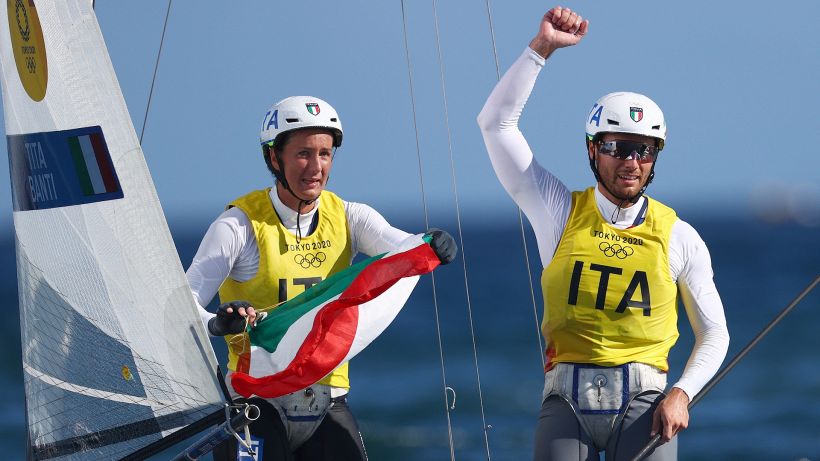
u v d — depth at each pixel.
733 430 81.19
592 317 19.53
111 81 15.38
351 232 20.41
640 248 19.62
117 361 16.23
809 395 90.38
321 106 19.52
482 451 76.88
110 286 16.02
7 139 16.83
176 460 16.02
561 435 19.31
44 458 17.11
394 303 18.92
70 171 15.91
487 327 127.56
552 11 19.67
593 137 19.50
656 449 19.25
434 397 92.88
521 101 19.75
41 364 16.92
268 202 20.14
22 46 15.99
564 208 19.98
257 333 18.44
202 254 19.75
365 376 102.56
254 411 15.91
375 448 78.81
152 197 15.50
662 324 19.77
